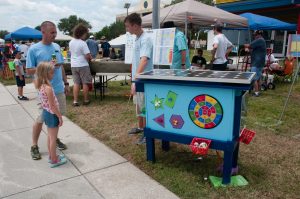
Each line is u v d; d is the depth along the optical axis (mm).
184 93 3029
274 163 3621
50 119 3369
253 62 7699
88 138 4566
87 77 6684
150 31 5113
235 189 2990
